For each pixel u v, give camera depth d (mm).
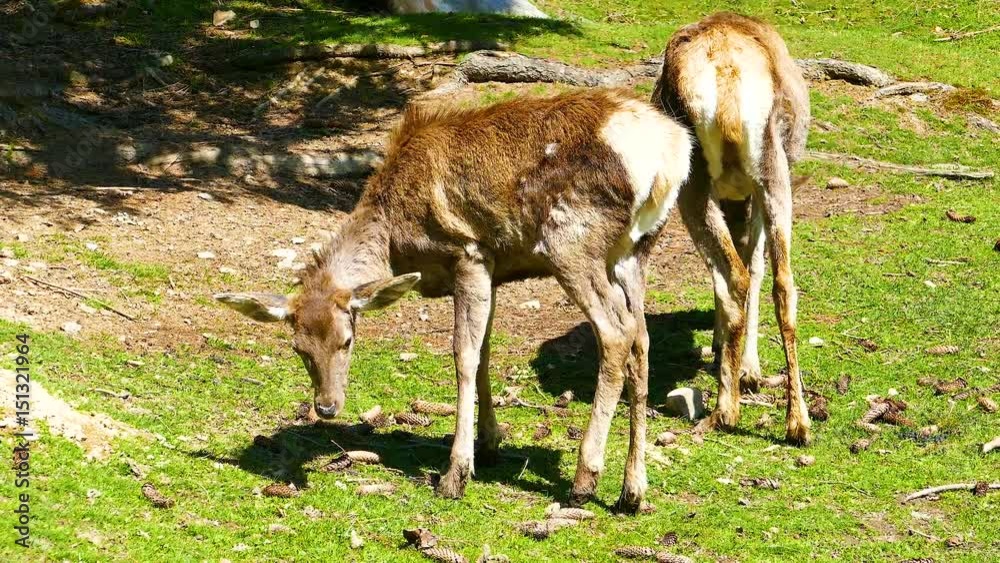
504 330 10336
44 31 17406
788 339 8172
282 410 8000
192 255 10875
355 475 7074
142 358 8469
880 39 19469
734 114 7953
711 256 8352
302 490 6711
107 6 18438
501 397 8812
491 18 19297
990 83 17859
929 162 15336
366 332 9969
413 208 7039
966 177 14789
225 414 7742
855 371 9367
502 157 6852
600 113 6785
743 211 9797
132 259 10484
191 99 15969
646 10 21953
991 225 12930
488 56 17062
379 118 15906
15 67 15594
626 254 6984
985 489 7340
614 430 8359
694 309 11062
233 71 16953
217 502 6320
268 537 6016
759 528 6801
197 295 10000
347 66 17250
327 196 13430
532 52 17750
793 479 7590
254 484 6660
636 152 6715
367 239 7117
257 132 15086
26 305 8867
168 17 18703
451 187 6941
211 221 11891
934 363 9438
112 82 15977
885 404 8625
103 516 5766
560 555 6277
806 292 11094
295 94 16531
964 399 8773
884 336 10055
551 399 8852
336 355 6781
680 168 6879
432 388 8805
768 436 8344
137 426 7031
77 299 9250
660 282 11789
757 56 8164
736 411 8430
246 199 12805
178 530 5891
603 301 6793
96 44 17234
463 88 16750
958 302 10664
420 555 6066
